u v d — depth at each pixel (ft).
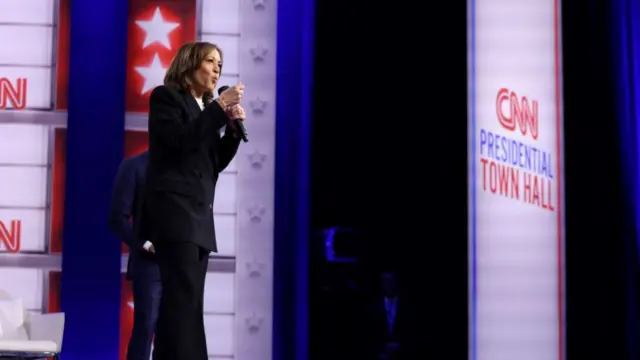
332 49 22.77
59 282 21.98
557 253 22.17
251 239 22.25
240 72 22.52
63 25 22.39
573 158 23.30
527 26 22.47
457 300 22.39
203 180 13.34
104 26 22.43
